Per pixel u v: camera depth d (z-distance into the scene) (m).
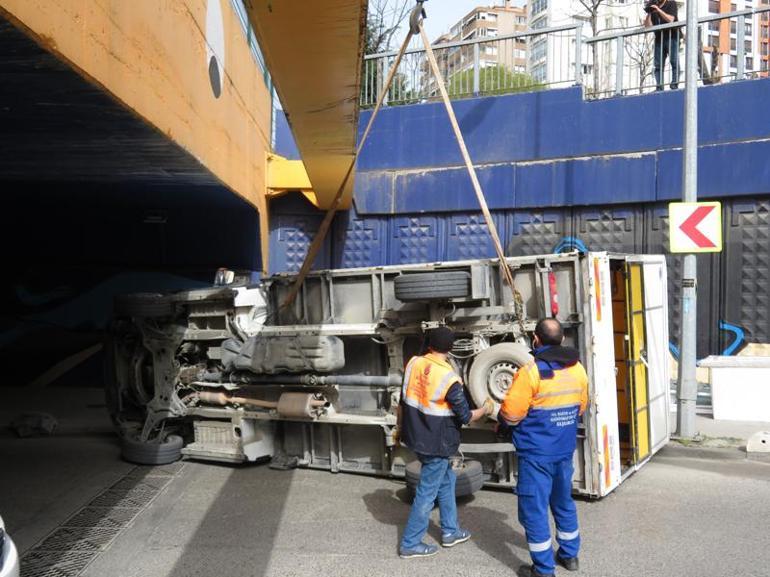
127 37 5.11
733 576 4.41
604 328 5.84
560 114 11.20
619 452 6.20
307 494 6.21
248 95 10.71
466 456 6.20
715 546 4.89
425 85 12.77
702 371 10.39
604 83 12.61
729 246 10.18
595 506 5.73
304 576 4.51
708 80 10.78
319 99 6.27
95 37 4.50
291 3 4.30
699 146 10.28
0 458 7.59
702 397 9.73
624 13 27.89
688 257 7.85
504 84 12.21
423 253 12.09
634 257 6.45
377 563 4.68
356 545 5.01
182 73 6.65
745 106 10.05
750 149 9.96
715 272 10.27
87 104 5.04
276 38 4.86
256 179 11.61
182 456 7.41
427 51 5.77
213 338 7.28
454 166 11.82
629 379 6.31
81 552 4.95
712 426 8.27
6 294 11.38
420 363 4.84
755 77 10.55
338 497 6.11
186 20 6.82
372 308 6.65
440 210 11.88
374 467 6.69
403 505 5.87
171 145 6.48
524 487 4.37
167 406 7.39
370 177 12.27
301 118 6.88
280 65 5.39
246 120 10.54
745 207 10.09
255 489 6.38
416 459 6.44
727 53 12.36
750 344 10.05
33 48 3.84
